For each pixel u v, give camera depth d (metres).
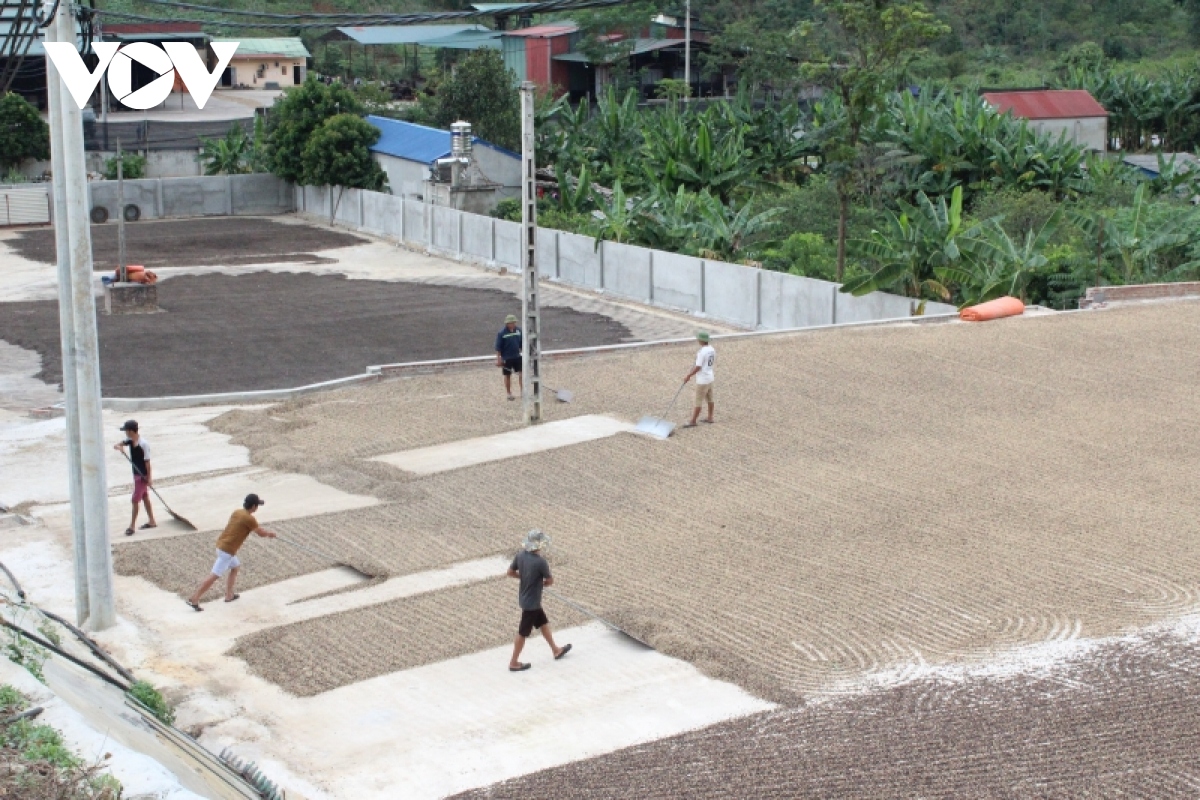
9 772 9.77
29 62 62.41
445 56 94.12
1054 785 11.61
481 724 13.75
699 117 57.16
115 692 13.66
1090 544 17.89
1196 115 74.19
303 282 45.84
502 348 26.78
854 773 11.99
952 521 18.92
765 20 84.44
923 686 13.92
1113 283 36.44
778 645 15.16
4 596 17.06
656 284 41.44
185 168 66.31
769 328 37.75
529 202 24.61
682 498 20.45
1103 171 53.41
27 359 34.47
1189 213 37.38
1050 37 97.81
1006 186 50.38
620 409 25.84
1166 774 11.75
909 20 39.34
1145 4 103.88
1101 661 14.34
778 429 23.88
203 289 44.53
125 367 33.53
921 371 27.66
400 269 48.31
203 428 26.91
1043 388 26.08
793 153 57.72
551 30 84.19
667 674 14.69
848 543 18.22
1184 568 16.97
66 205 16.47
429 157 54.31
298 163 59.50
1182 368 27.41
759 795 11.67
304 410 27.56
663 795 11.79
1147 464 21.25
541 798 11.91
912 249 34.72
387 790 12.48
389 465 22.94
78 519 16.72
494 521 19.92
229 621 16.89
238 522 17.30
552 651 15.29
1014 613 15.75
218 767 12.28
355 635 16.14
